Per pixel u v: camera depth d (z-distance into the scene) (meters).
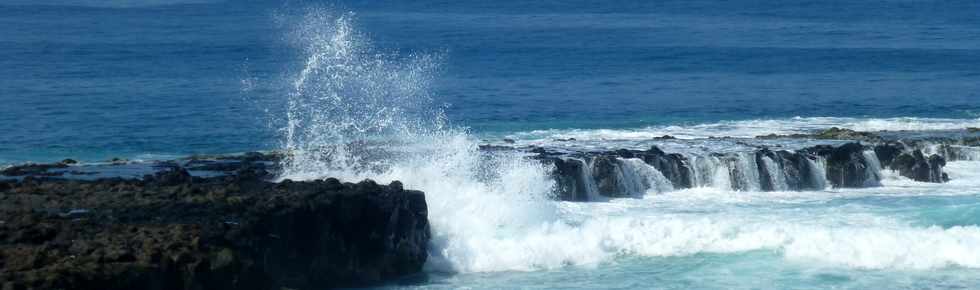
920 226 42.84
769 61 129.62
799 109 88.31
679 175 52.00
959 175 56.47
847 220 44.03
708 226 39.97
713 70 120.19
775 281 36.00
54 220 33.31
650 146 56.06
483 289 35.69
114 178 41.62
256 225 33.38
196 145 68.25
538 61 128.12
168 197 36.78
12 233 31.33
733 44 152.00
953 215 44.97
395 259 36.94
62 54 131.62
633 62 128.25
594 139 63.22
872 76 113.44
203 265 30.62
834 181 53.53
